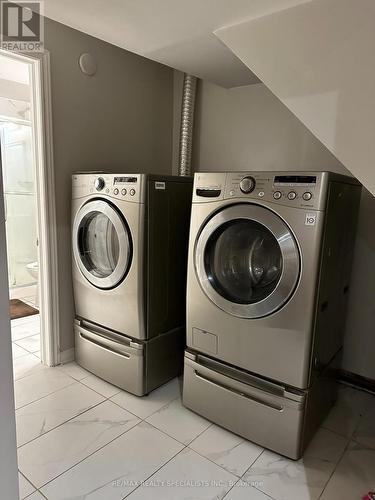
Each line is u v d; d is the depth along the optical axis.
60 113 2.22
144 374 2.11
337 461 1.67
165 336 2.22
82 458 1.64
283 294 1.56
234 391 1.79
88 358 2.37
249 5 1.46
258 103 2.57
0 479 0.92
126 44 1.90
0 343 0.87
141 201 1.93
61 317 2.43
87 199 2.16
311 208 1.46
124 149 2.68
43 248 2.30
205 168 2.92
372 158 1.37
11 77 3.30
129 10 1.53
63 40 2.18
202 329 1.88
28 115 3.73
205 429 1.87
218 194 1.71
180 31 1.73
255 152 2.63
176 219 2.16
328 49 1.40
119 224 2.01
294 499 1.46
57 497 1.42
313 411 1.75
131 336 2.11
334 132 1.43
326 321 1.74
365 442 1.81
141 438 1.78
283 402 1.64
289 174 1.51
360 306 2.31
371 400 2.21
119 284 2.08
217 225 1.73
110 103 2.53
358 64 1.35
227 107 2.73
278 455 1.70
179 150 2.82
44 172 2.20
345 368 2.41
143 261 1.99
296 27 1.46
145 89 2.78
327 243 1.55
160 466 1.60
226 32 1.67
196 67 2.25
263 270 1.75
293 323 1.57
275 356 1.64
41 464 1.59
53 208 2.27
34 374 2.35
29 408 1.99
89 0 1.45
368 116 1.36
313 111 1.47
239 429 1.80
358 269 2.29
